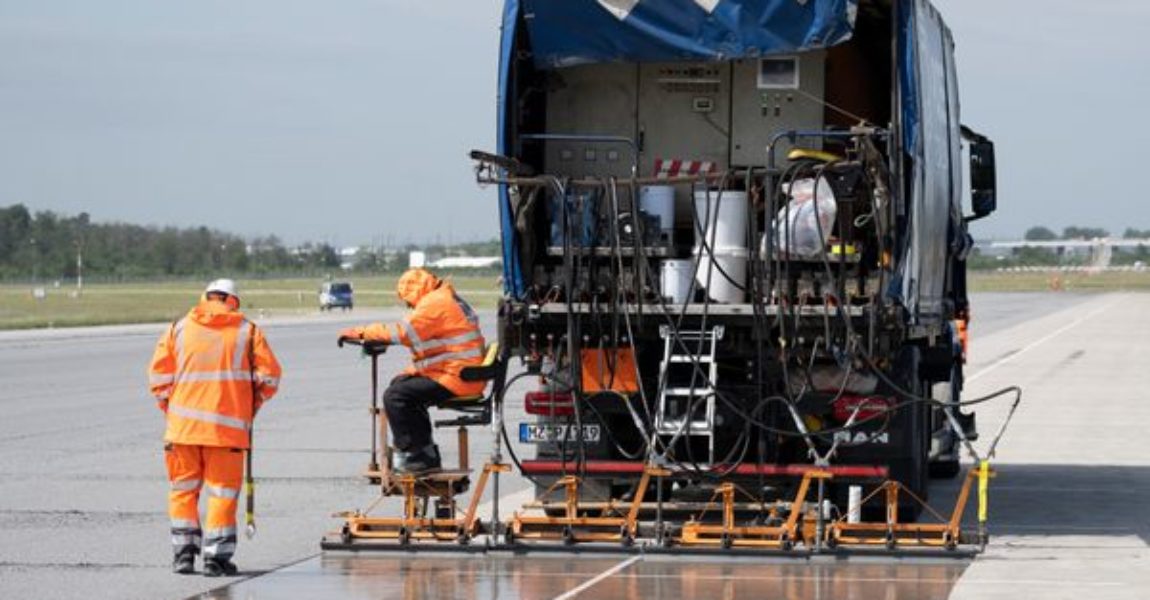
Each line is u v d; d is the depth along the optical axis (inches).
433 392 1208.2
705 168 1327.5
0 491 1512.1
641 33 1254.3
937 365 1362.0
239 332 1115.3
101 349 4306.1
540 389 1263.5
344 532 1184.8
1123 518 1382.9
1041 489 1587.1
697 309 1209.4
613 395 1232.2
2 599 1010.7
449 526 1176.8
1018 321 6309.1
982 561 1150.3
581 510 1243.2
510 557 1155.9
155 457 1793.8
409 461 1215.6
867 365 1199.6
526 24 1259.2
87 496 1480.1
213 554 1090.7
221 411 1101.7
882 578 1078.4
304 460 1770.4
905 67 1197.7
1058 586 1050.1
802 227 1203.9
